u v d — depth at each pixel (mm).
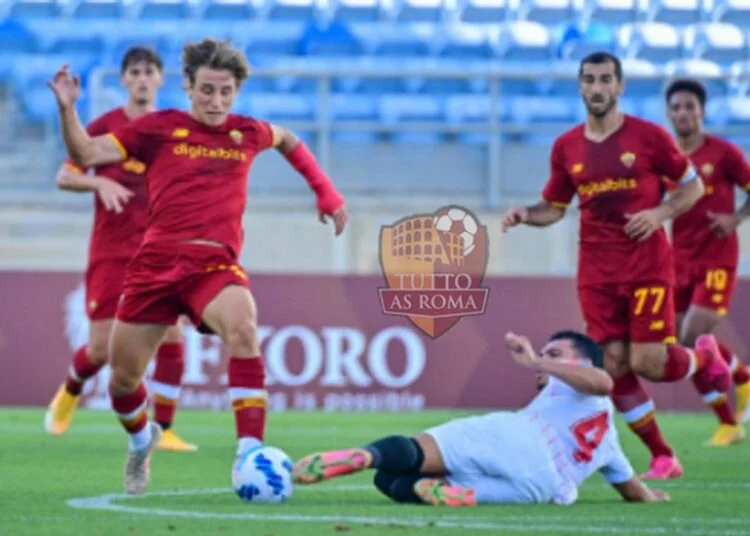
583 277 26844
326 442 34031
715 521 17031
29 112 67250
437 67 70375
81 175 26500
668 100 34312
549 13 72125
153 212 19312
